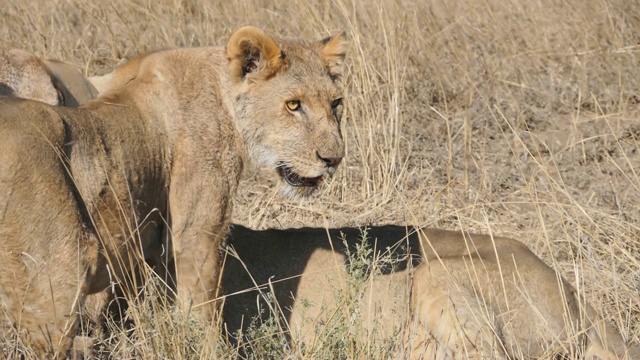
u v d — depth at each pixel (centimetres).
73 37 1784
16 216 719
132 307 817
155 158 855
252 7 1791
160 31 1762
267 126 932
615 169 1435
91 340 823
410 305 946
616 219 1201
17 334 748
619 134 1523
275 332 892
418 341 931
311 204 1305
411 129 1556
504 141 1535
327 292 966
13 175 716
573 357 884
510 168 1442
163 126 874
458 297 927
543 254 1176
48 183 731
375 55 1638
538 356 941
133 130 841
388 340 906
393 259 988
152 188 849
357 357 852
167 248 880
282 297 970
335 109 966
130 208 810
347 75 1483
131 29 1769
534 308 905
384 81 1558
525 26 1859
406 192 1359
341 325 866
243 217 1255
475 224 1242
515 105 1638
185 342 828
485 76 1734
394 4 1753
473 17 1873
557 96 1681
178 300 861
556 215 1274
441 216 1242
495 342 893
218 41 1733
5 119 730
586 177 1409
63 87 1392
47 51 1727
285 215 1262
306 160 934
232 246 966
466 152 1425
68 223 741
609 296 1052
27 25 1766
